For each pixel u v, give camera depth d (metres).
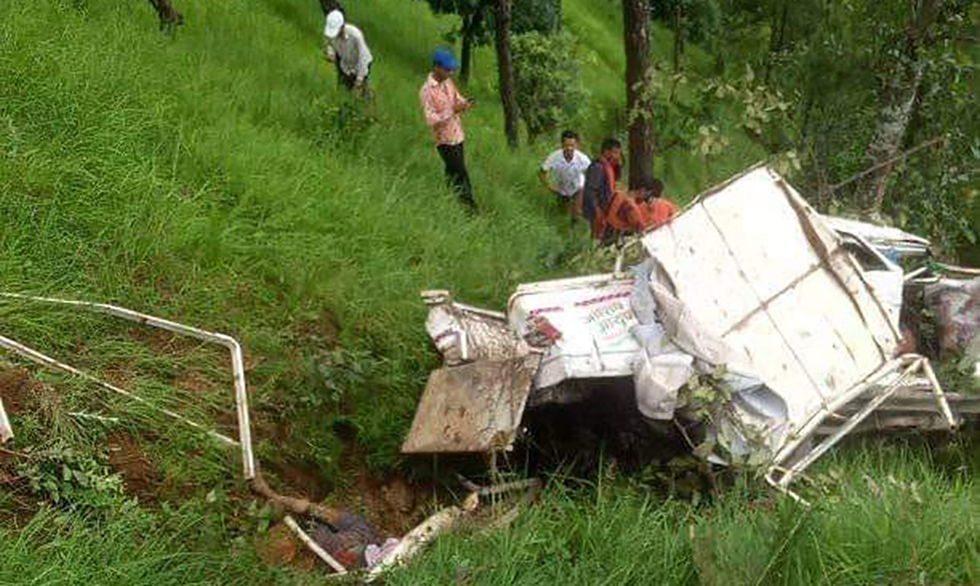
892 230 9.27
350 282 7.81
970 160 11.51
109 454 5.52
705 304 6.82
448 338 6.81
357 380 6.78
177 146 8.23
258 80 11.15
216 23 12.77
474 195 11.42
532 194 13.07
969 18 10.91
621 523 5.53
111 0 11.15
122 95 8.57
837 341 6.94
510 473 6.40
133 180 7.49
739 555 5.18
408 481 6.61
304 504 5.69
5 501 5.01
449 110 10.65
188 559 5.02
